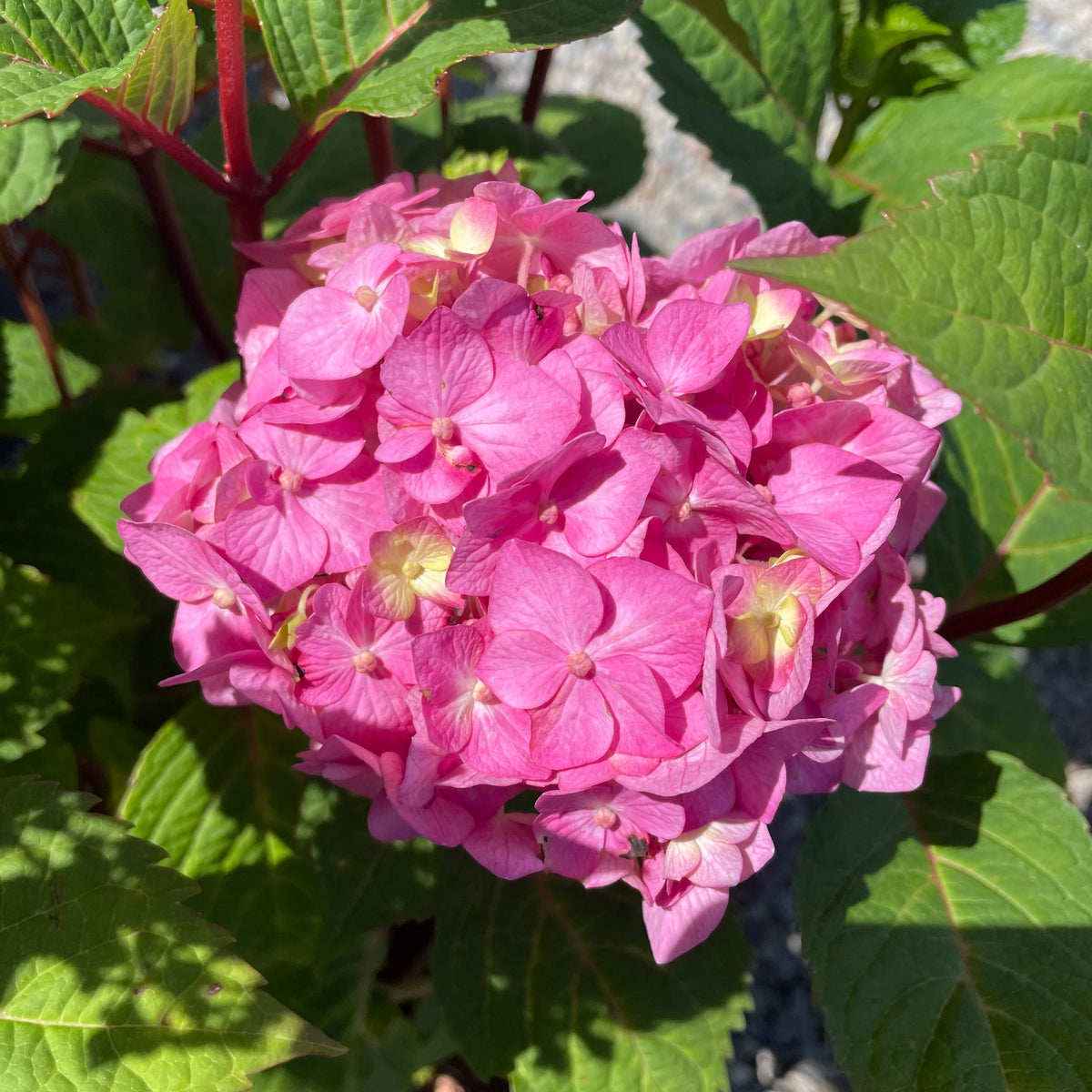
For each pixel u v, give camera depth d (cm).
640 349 22
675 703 21
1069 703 72
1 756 31
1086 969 31
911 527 26
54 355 48
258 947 33
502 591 21
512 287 22
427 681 21
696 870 23
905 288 21
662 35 38
